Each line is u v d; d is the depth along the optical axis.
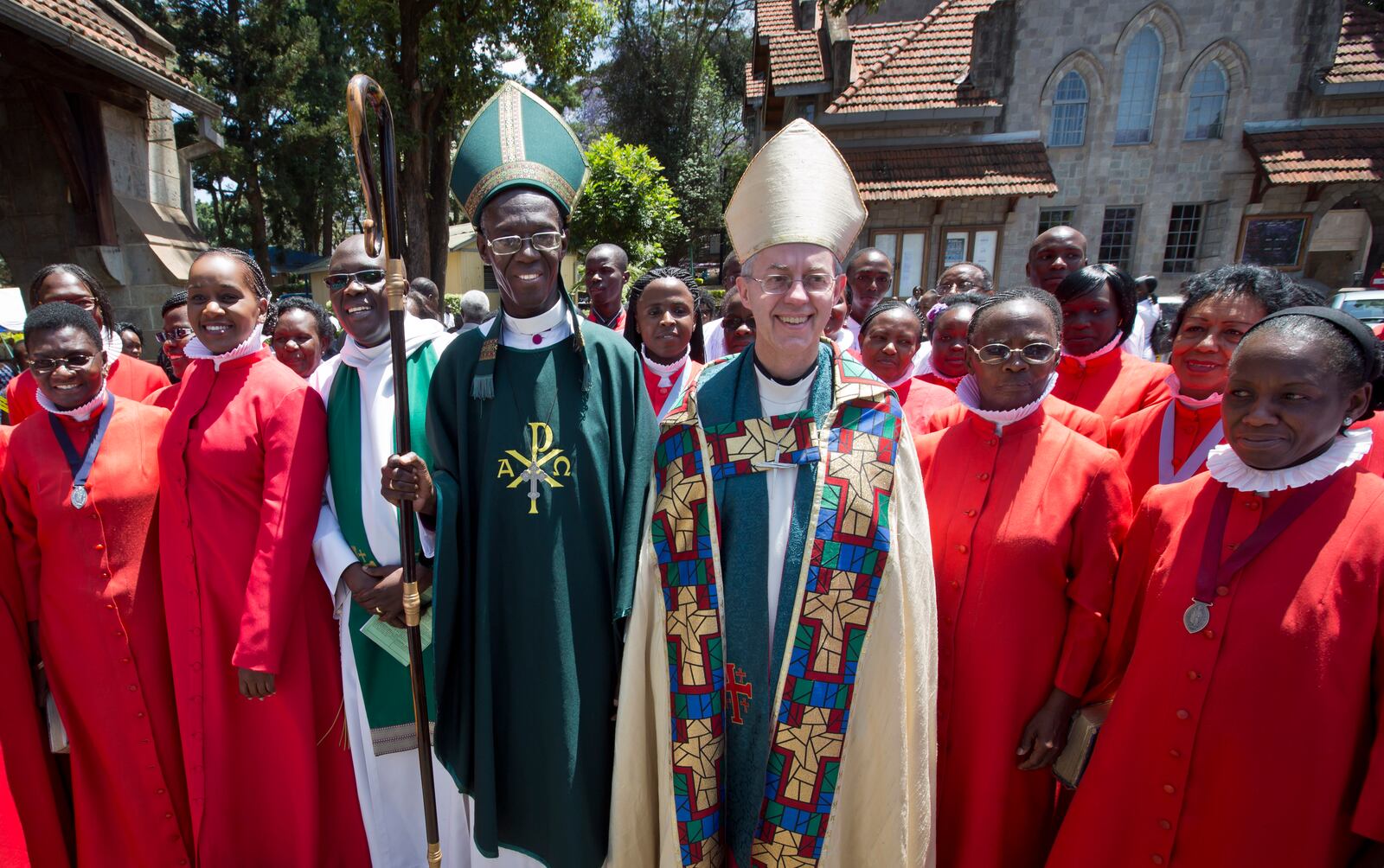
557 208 2.07
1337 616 1.54
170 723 2.55
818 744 1.87
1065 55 13.91
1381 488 1.59
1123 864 1.80
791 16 16.78
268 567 2.34
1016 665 2.01
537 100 2.11
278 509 2.38
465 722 2.10
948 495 2.20
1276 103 13.99
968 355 2.23
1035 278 4.23
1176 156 14.33
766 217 1.84
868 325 3.48
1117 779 1.81
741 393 2.00
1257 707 1.58
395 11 12.16
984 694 2.03
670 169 25.56
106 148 10.27
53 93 9.59
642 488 2.05
